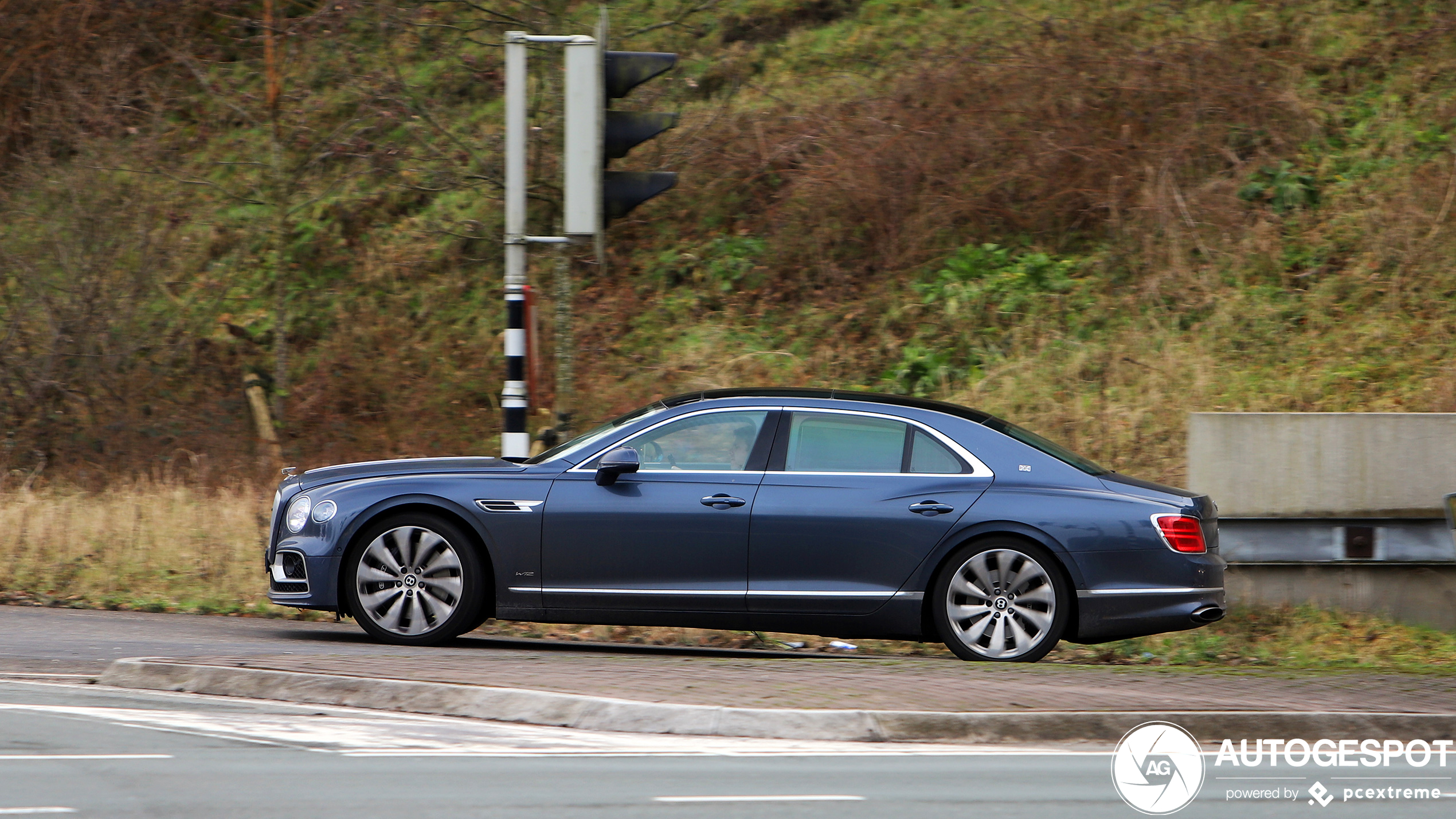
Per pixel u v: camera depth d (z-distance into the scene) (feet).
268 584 101.19
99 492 129.18
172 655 74.18
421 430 144.25
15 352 145.38
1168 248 144.97
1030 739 60.34
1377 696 68.80
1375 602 94.53
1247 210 148.56
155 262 153.28
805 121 167.73
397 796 47.52
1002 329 140.67
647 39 179.73
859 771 53.36
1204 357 129.59
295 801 46.44
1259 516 94.53
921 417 80.18
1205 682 71.00
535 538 78.64
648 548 78.18
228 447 141.38
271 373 153.58
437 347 155.02
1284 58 165.58
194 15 194.90
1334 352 128.98
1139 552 76.95
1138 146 152.87
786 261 156.46
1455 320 130.41
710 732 59.67
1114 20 172.14
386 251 165.58
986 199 153.38
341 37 173.58
